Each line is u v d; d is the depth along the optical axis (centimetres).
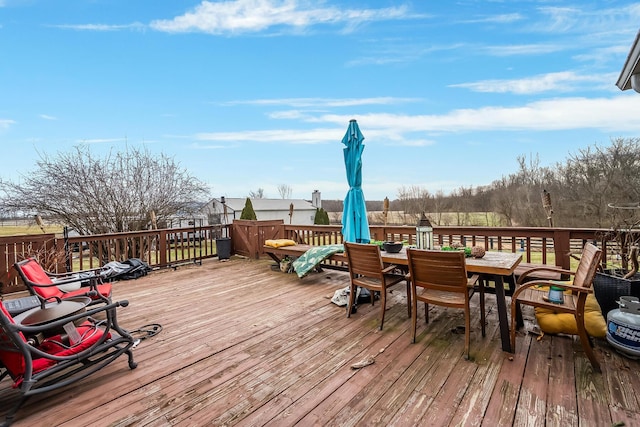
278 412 179
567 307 223
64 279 353
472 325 298
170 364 236
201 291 436
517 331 281
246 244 705
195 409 183
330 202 2514
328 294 414
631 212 438
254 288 449
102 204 949
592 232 341
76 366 240
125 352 229
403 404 183
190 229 655
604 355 233
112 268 500
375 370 221
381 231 498
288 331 294
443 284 247
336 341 270
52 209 903
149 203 1042
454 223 1463
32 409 186
